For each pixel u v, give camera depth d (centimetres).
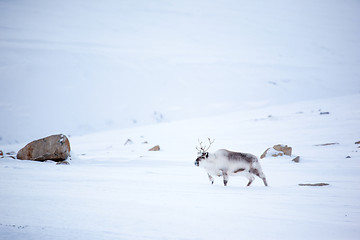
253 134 11994
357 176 5231
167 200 3359
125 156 8481
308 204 3347
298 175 5409
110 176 4872
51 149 6588
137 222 2588
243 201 3403
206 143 10925
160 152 9262
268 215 2898
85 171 5319
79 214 2761
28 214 2734
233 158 4391
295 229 2545
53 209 2900
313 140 9788
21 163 5834
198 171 5838
